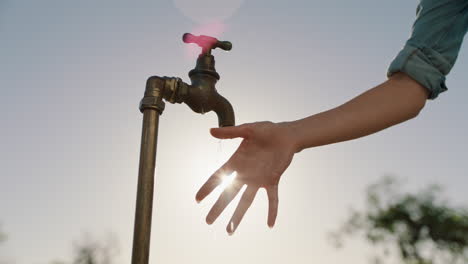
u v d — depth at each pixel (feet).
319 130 3.25
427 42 3.61
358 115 3.35
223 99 4.93
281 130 3.23
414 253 78.64
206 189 3.27
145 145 4.08
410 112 3.52
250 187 3.27
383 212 80.64
